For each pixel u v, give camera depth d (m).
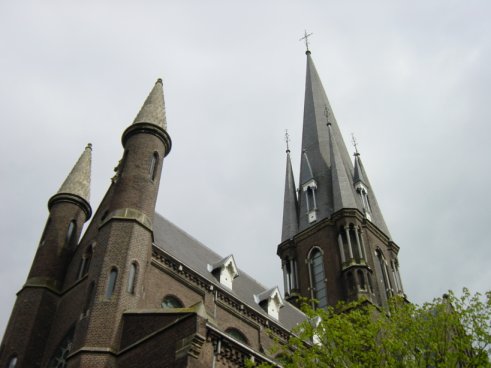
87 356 24.34
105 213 33.84
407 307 25.58
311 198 63.00
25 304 31.48
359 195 61.97
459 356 22.67
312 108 74.88
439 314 24.73
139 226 30.33
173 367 21.72
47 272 33.25
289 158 71.00
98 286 27.05
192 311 22.98
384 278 55.03
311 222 60.31
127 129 35.47
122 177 32.75
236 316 35.44
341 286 52.25
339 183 59.88
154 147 34.84
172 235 39.06
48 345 30.45
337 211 57.34
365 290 50.00
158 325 24.34
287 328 40.78
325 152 67.69
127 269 28.12
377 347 23.70
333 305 51.19
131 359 24.17
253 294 43.12
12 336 30.08
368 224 57.34
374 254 55.31
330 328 24.58
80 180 38.69
